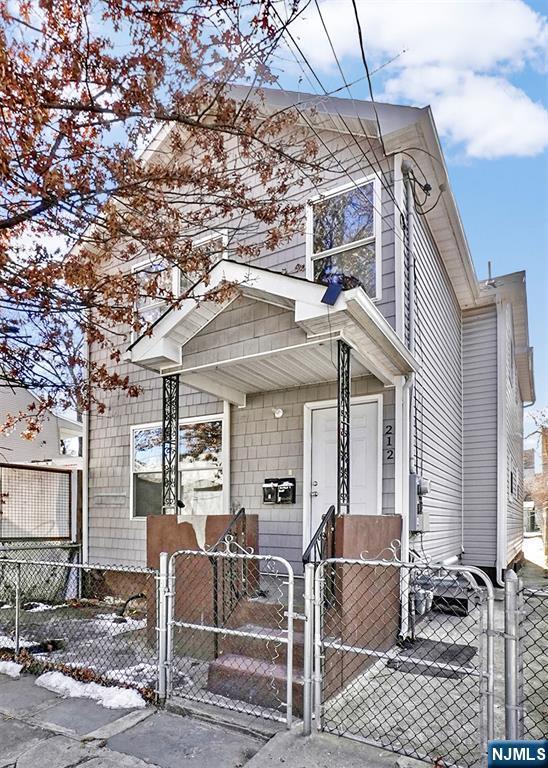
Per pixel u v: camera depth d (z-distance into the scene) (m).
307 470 6.30
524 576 11.61
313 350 5.04
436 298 7.73
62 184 3.16
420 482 5.85
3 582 7.83
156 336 5.47
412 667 4.37
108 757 2.87
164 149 4.99
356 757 2.72
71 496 8.95
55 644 4.98
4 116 2.72
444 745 2.96
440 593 6.31
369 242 5.93
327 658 3.70
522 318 11.45
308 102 5.29
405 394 5.68
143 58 3.10
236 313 5.26
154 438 8.05
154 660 4.50
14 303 3.75
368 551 4.42
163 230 4.22
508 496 10.40
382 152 5.97
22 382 4.46
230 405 7.07
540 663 4.38
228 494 6.88
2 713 3.48
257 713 3.27
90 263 4.34
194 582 4.79
